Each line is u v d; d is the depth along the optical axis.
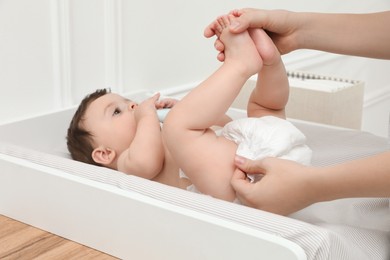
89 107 1.20
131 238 0.85
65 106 1.42
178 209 0.79
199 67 1.84
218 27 1.01
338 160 1.18
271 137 0.96
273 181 0.83
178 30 1.71
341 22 1.09
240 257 0.73
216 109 0.95
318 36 1.10
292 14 1.08
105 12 1.48
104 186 0.88
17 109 1.32
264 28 1.07
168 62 1.70
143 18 1.58
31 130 1.27
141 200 0.82
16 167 0.99
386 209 1.00
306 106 1.70
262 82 1.10
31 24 1.31
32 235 0.95
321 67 2.40
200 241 0.77
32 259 0.87
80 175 0.92
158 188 0.85
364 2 2.61
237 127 1.00
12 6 1.26
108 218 0.87
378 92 2.88
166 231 0.80
